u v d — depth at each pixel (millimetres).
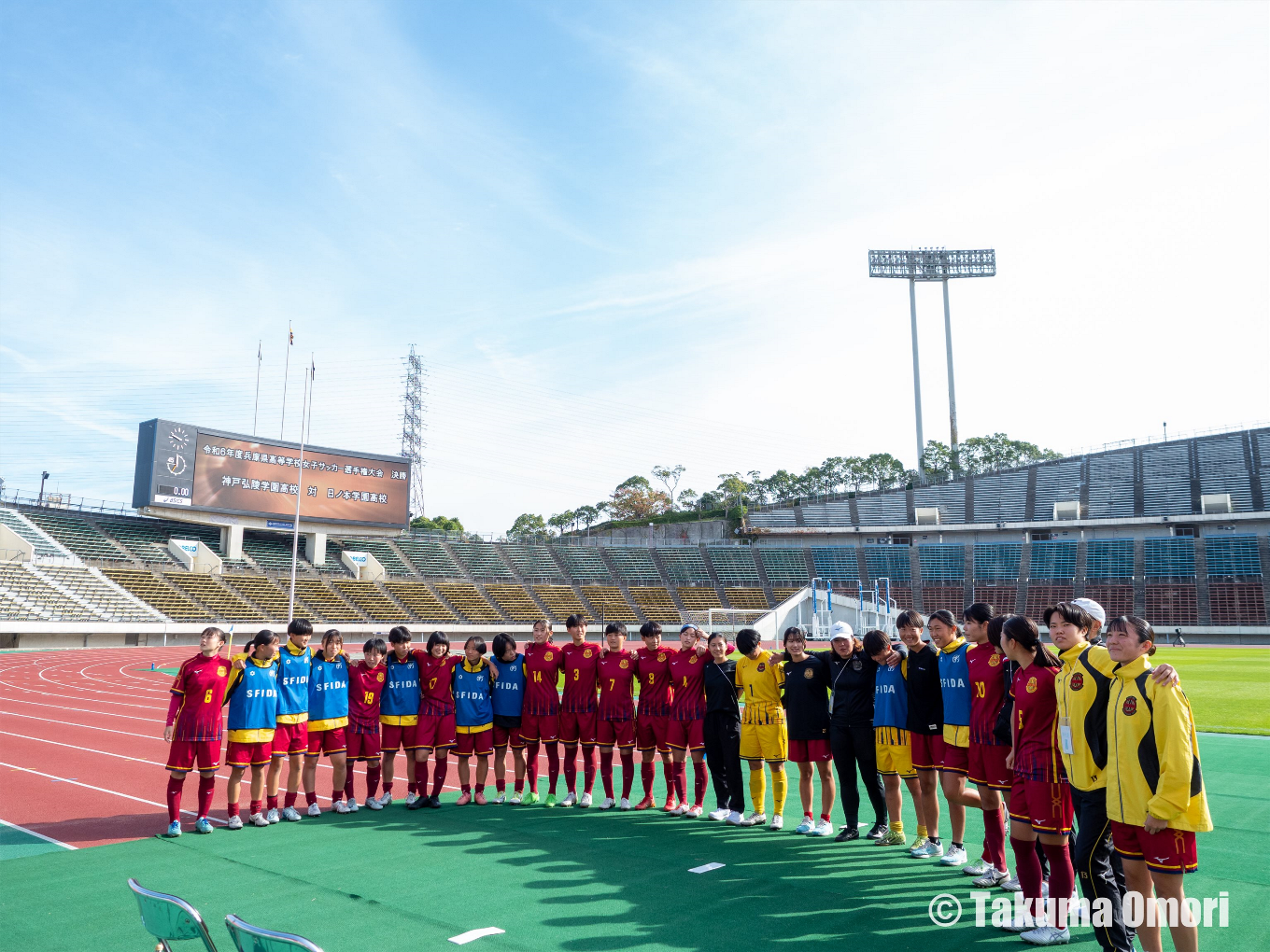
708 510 90125
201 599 42719
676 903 5906
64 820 8555
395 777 11359
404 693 9273
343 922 5516
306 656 8789
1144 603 54125
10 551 39906
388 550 56438
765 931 5363
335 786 9000
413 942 5164
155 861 7004
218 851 7320
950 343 77562
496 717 9594
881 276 77188
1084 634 5098
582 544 76938
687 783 11094
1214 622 51594
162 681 24656
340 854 7211
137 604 40125
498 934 5289
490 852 7262
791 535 70250
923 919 5578
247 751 8219
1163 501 61469
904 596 60812
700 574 64125
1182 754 4262
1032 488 68000
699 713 8797
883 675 7449
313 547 50094
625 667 9219
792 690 7988
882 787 8047
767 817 8812
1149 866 4410
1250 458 62031
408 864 6883
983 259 77812
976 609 6266
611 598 59750
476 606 53844
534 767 9641
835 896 6055
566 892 6137
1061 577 58250
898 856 7137
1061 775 5203
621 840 7699
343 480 47125
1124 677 4605
